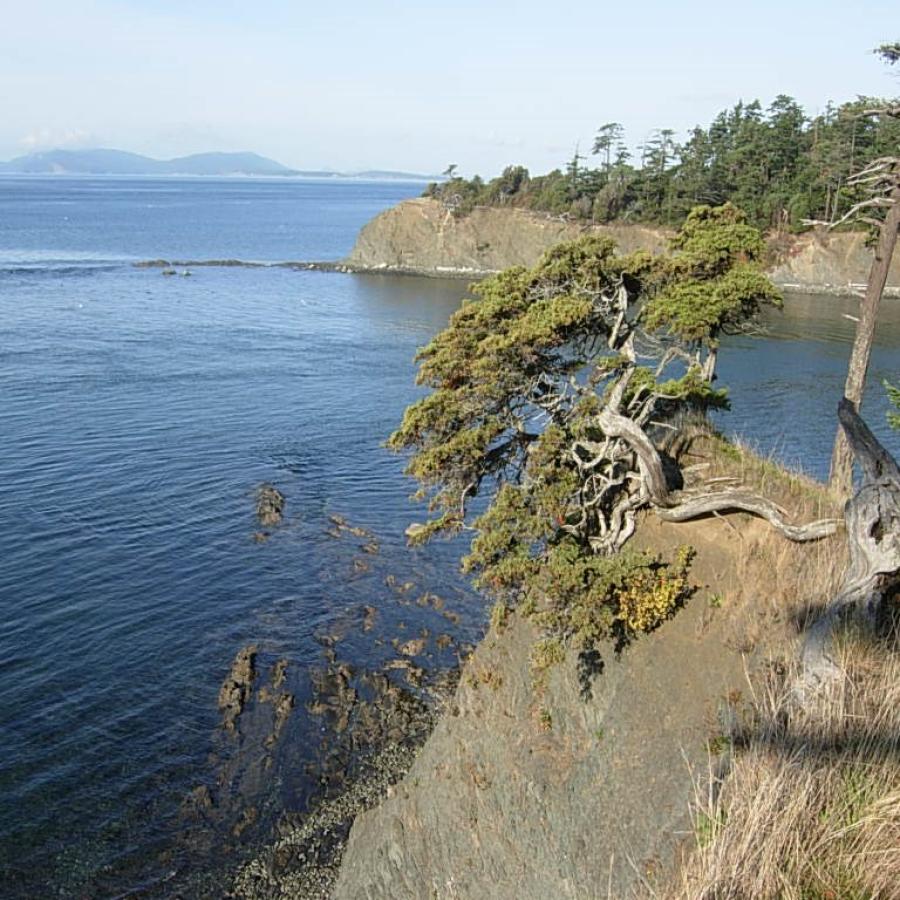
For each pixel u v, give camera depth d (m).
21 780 21.56
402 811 18.83
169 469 43.53
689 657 14.17
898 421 20.28
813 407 51.22
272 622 29.34
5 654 26.72
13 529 35.38
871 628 11.51
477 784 17.02
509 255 134.00
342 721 24.22
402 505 40.16
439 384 19.14
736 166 113.69
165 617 29.38
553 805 14.77
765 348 68.31
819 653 11.27
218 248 166.75
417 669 26.69
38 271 119.31
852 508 11.88
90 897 18.39
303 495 40.94
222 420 52.53
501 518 16.33
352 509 39.47
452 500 18.28
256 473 43.56
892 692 10.01
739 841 8.44
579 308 16.73
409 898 17.53
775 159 110.19
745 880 7.97
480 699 18.23
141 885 18.75
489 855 16.03
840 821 8.47
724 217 19.95
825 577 14.12
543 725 15.93
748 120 118.31
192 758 22.64
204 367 66.50
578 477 17.38
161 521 37.12
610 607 14.97
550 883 14.02
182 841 19.97
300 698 25.22
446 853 17.12
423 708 24.81
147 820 20.55
